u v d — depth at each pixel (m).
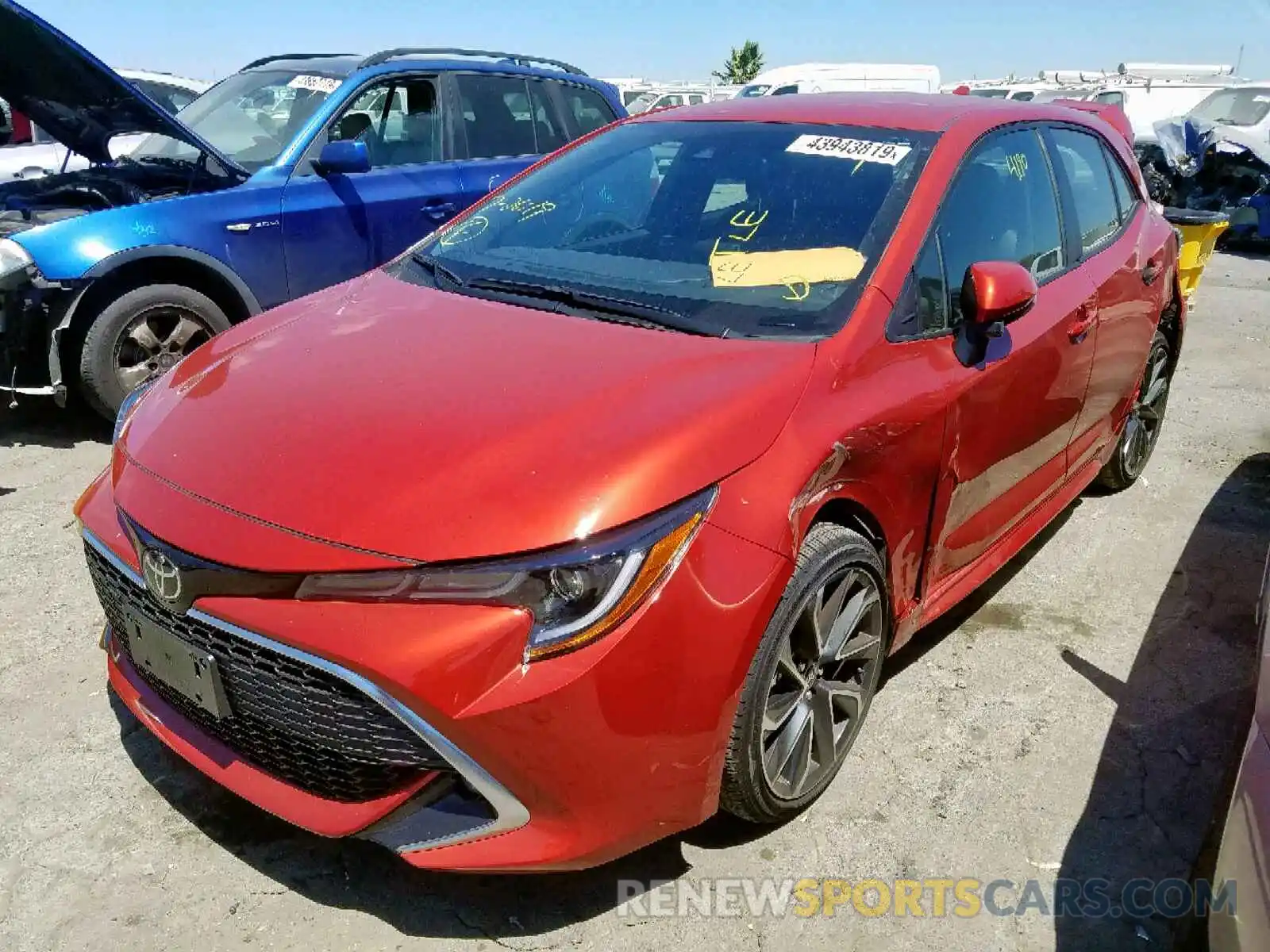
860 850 2.46
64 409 5.39
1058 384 3.26
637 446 2.04
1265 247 12.51
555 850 1.98
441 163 5.95
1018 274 2.67
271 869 2.33
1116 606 3.64
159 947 2.11
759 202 2.93
